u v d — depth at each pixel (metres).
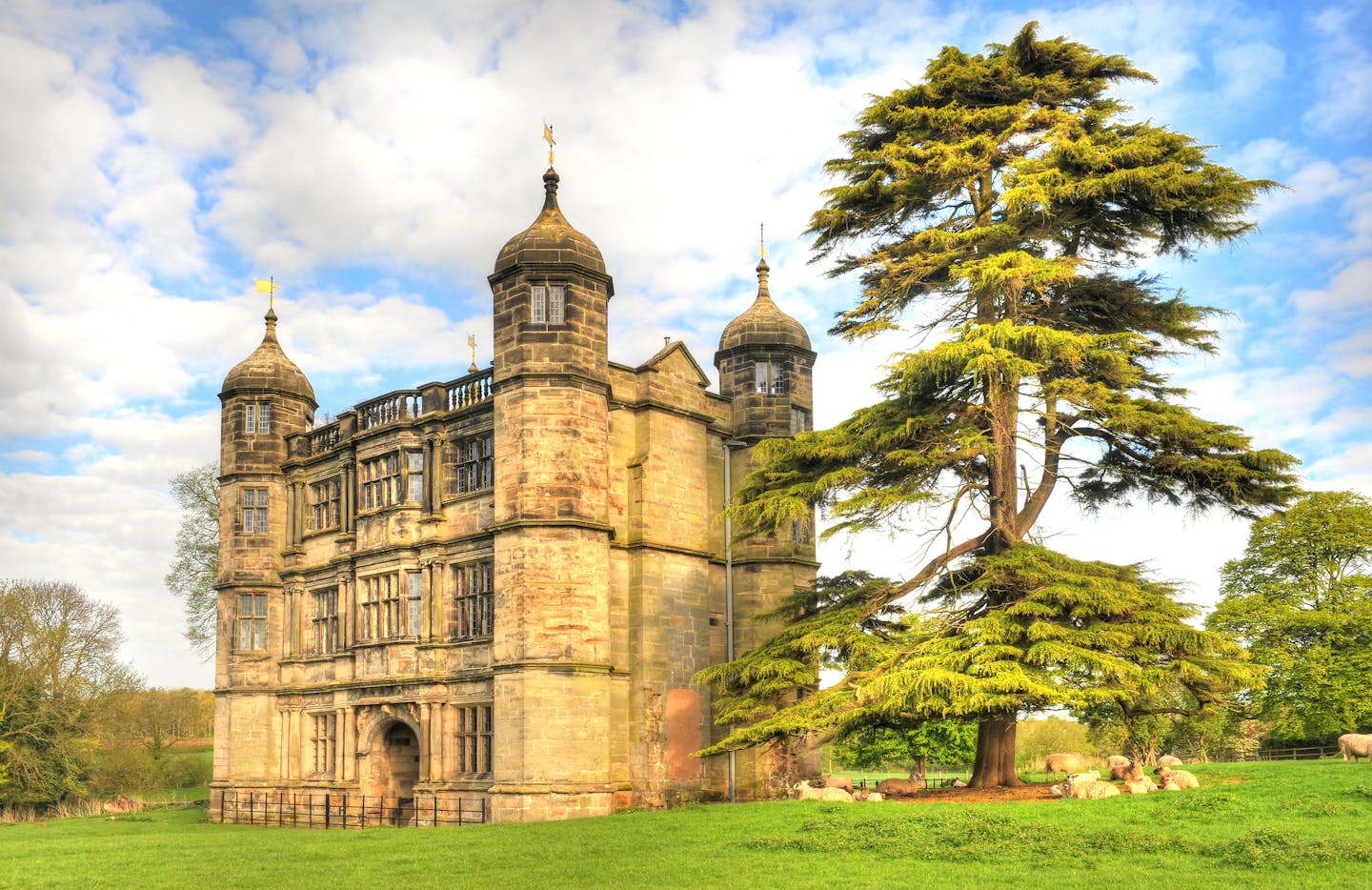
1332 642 46.94
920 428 28.31
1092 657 24.11
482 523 35.56
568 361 33.72
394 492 38.75
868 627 30.61
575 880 17.17
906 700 25.22
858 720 27.11
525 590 32.50
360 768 38.28
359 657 38.66
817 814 24.27
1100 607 25.38
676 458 37.66
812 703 27.42
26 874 20.11
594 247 35.28
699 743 36.44
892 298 30.91
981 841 19.25
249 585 43.41
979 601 28.69
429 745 35.75
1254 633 47.91
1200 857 17.48
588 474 33.69
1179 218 28.78
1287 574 49.38
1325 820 20.00
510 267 34.28
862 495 27.20
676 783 35.28
